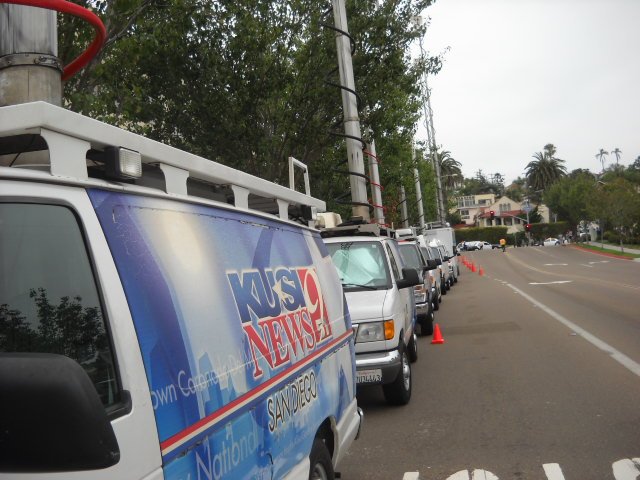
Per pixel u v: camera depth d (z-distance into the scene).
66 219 2.26
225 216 3.44
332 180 15.74
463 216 163.62
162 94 11.78
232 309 3.10
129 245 2.46
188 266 2.82
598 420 7.00
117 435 2.12
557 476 5.45
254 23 10.91
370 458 6.30
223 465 2.77
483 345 12.59
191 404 2.56
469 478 5.57
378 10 13.79
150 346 2.39
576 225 92.38
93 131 2.40
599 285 25.97
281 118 12.34
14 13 3.89
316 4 12.46
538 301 20.80
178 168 3.01
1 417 1.85
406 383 8.41
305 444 3.83
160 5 9.25
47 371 1.81
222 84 11.32
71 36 6.88
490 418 7.40
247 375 3.10
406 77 15.62
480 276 39.62
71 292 2.21
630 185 58.22
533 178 132.62
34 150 2.56
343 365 4.98
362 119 14.01
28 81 3.89
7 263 2.09
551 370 9.77
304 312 4.21
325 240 9.26
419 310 13.91
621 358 10.32
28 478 1.90
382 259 8.91
